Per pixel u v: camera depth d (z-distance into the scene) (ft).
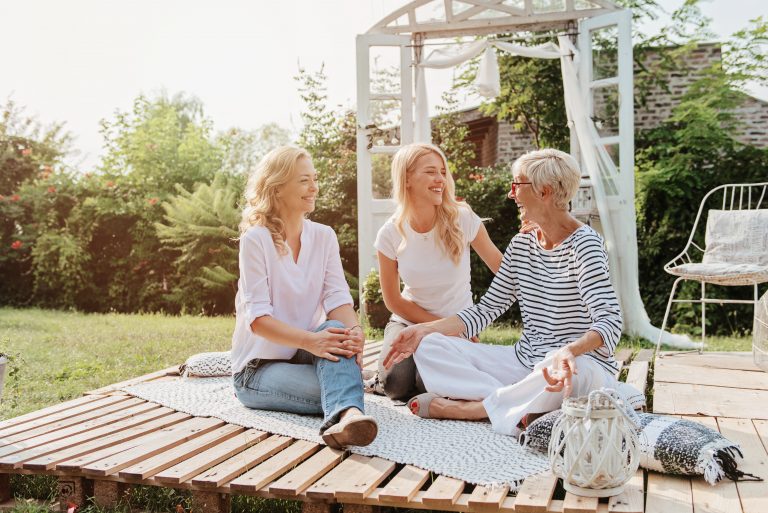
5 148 39.50
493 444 8.16
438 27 22.27
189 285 31.14
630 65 20.81
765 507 6.46
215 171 35.58
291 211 9.74
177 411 9.96
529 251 9.22
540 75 29.76
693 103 25.35
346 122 33.27
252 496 7.47
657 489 6.95
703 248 23.44
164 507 7.73
